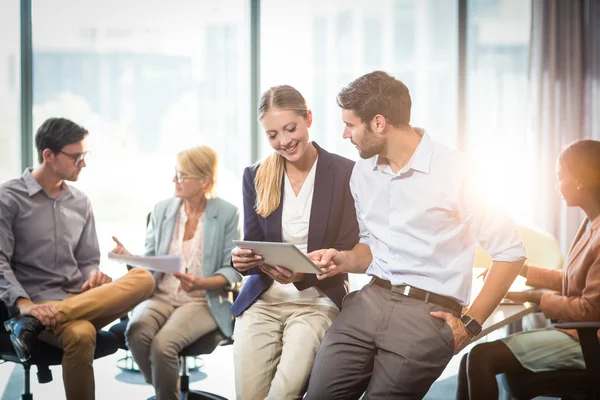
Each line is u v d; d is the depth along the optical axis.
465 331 2.23
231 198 4.76
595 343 2.56
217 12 4.69
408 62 4.82
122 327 3.45
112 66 4.59
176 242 3.46
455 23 4.82
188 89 4.69
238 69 4.73
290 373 2.44
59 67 4.52
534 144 4.85
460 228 2.29
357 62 4.79
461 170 2.26
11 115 4.48
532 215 4.89
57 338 2.97
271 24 4.73
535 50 4.83
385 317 2.31
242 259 2.41
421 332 2.24
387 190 2.38
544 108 4.85
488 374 2.66
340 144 4.79
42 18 4.48
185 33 4.66
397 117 2.29
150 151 4.67
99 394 3.89
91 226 3.44
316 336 2.52
